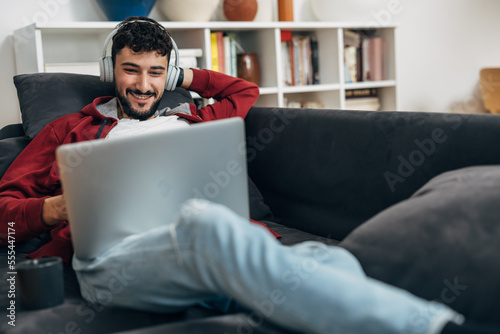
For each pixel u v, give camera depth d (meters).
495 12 4.32
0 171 1.60
